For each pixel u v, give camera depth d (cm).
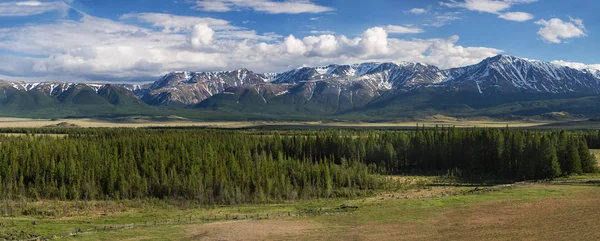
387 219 9438
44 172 16300
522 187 13275
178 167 17262
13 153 17225
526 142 18088
